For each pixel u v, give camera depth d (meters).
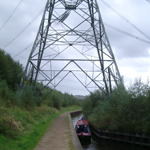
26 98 21.38
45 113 27.44
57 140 11.72
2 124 10.31
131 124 17.66
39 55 23.62
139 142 16.39
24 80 22.20
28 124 14.71
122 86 19.45
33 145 9.90
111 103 19.19
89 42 23.03
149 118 14.43
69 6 23.75
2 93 17.34
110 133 20.33
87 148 16.98
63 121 23.48
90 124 30.19
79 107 100.06
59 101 52.47
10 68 28.58
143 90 16.05
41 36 23.12
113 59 21.62
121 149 16.20
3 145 8.39
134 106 16.08
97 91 34.81
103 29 22.31
